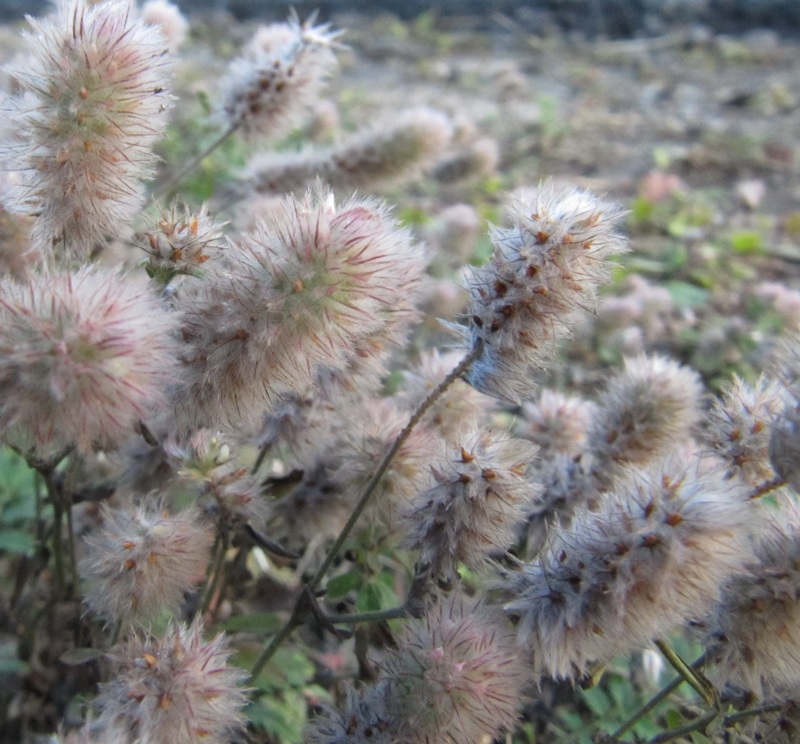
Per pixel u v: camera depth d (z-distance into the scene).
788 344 0.06
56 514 0.08
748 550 0.06
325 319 0.06
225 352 0.06
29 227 0.07
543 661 0.07
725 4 0.38
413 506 0.07
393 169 0.12
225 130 0.11
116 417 0.05
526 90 0.30
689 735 0.08
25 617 0.10
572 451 0.09
